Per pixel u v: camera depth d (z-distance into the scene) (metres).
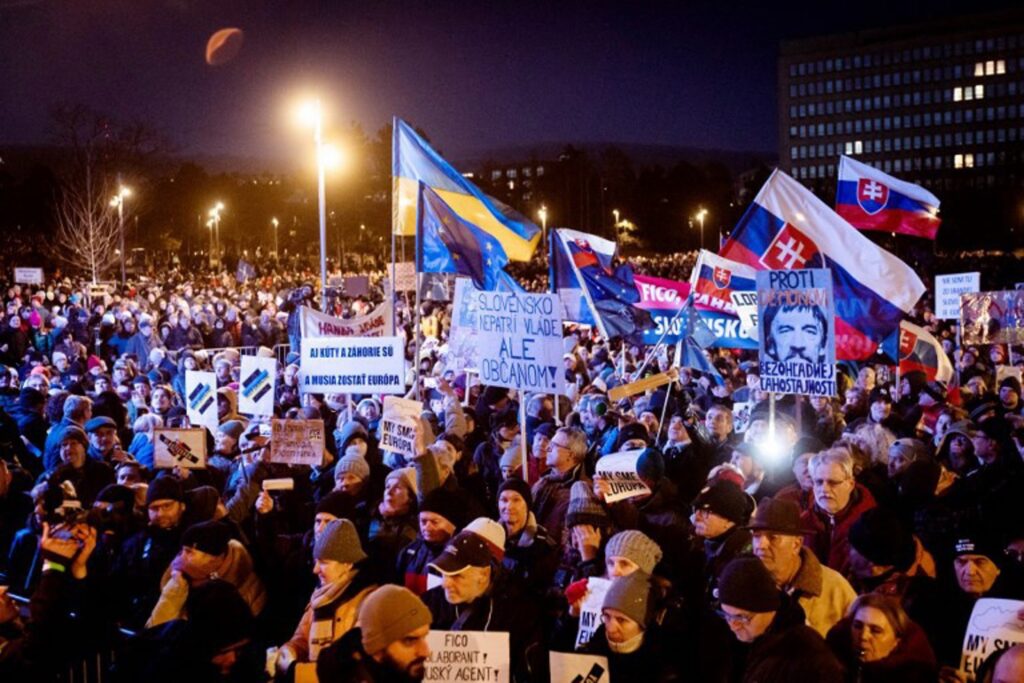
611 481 6.46
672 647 4.95
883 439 8.92
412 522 6.89
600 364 17.66
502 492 6.49
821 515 6.71
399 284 24.31
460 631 5.37
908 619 4.77
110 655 6.19
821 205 10.60
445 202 11.88
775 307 8.54
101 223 52.56
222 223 105.19
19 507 8.53
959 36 155.00
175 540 6.74
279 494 8.01
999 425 8.96
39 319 24.53
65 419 9.88
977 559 5.49
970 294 14.17
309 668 4.86
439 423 10.96
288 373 14.02
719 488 5.60
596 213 128.12
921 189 13.14
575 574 6.10
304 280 61.25
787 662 4.36
